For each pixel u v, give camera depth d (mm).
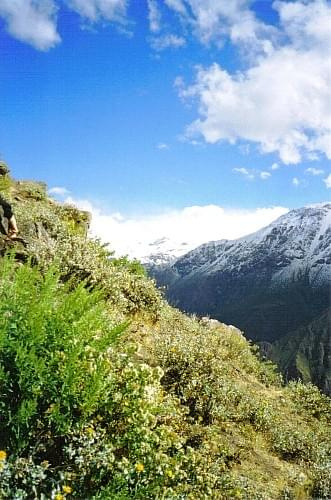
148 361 10375
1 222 11633
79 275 12469
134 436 5438
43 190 19953
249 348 22047
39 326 4969
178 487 5547
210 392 10320
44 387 4793
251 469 9391
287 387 19375
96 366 5371
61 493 4453
